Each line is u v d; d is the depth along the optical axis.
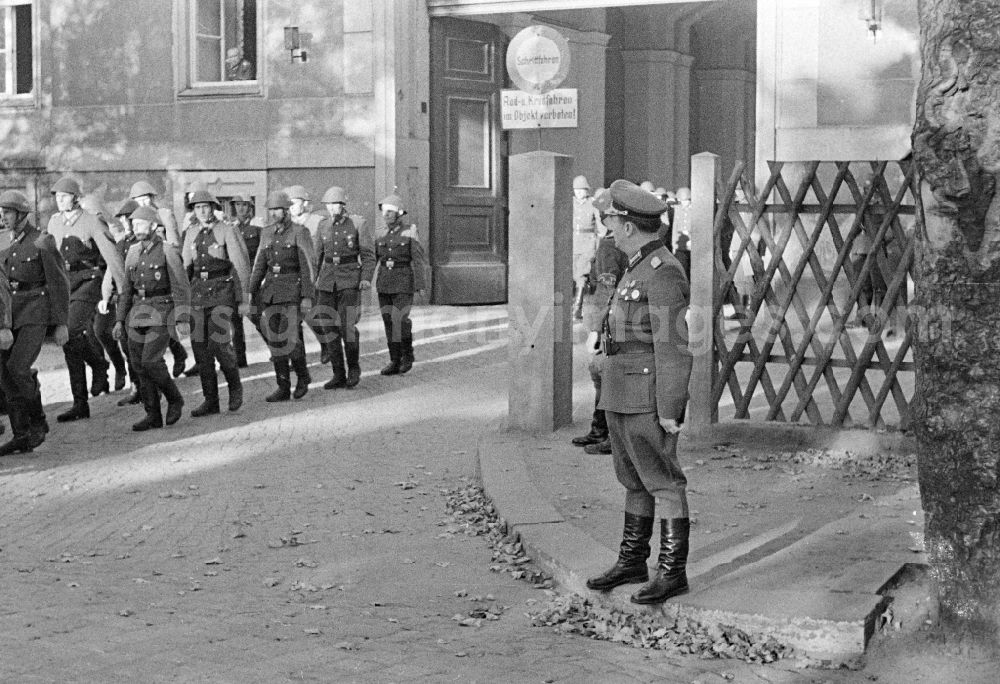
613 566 7.95
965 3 6.43
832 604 7.24
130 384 18.52
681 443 12.82
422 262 19.16
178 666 6.83
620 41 36.44
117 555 9.56
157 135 29.45
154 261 14.99
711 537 9.16
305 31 28.25
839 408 12.53
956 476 6.70
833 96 25.00
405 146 28.06
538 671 6.82
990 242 6.48
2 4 30.81
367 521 10.56
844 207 12.52
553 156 13.77
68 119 30.12
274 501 11.33
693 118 39.84
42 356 21.84
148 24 29.41
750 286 12.95
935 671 6.72
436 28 28.81
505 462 11.95
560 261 13.98
